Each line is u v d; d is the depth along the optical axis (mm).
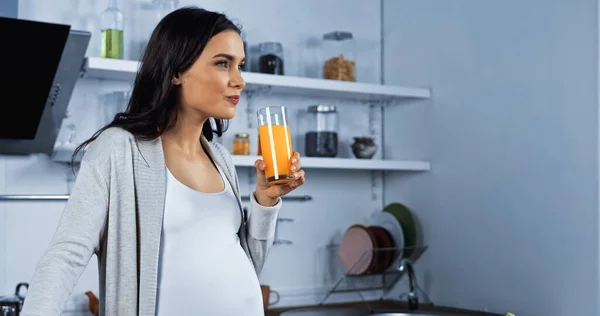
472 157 2840
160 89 1221
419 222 3104
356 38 3279
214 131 1457
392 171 3270
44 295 978
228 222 1262
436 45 3041
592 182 2348
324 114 2949
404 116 3213
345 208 3217
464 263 2859
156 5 2668
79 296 2617
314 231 3125
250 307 1238
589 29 2375
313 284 3105
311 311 2723
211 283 1193
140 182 1160
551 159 2502
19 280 2516
